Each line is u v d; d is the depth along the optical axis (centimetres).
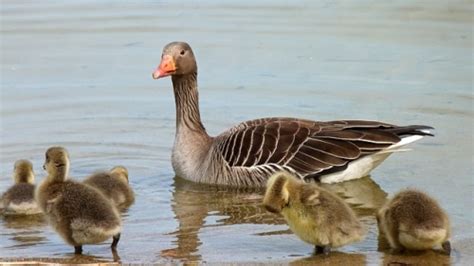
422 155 1755
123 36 2447
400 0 2677
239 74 2192
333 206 1291
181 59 1764
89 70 2244
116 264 1266
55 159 1341
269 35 2425
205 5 2684
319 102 2019
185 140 1755
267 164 1675
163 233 1420
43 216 1517
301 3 2678
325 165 1664
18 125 1942
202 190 1672
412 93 2044
